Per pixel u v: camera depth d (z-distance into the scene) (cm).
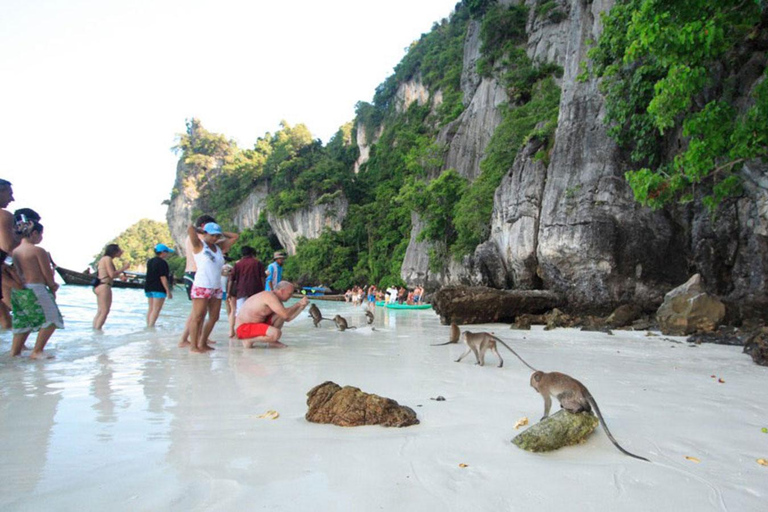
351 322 1561
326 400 397
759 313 1205
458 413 416
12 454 307
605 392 508
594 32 1927
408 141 5662
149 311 1172
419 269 3512
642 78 1495
